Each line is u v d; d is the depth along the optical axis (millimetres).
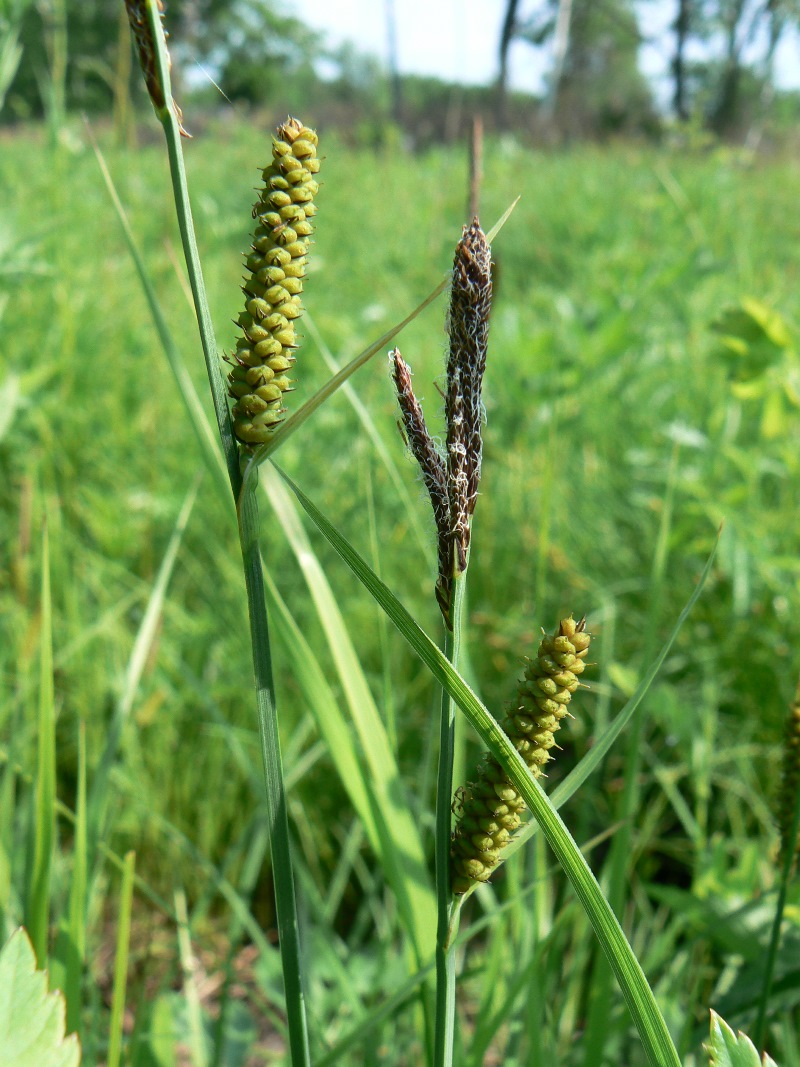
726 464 601
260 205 120
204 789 450
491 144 2510
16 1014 134
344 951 361
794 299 823
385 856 219
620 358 729
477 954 379
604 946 122
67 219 785
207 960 407
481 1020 249
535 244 1398
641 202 1326
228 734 351
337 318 791
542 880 224
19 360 661
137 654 269
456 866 134
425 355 697
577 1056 268
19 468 594
